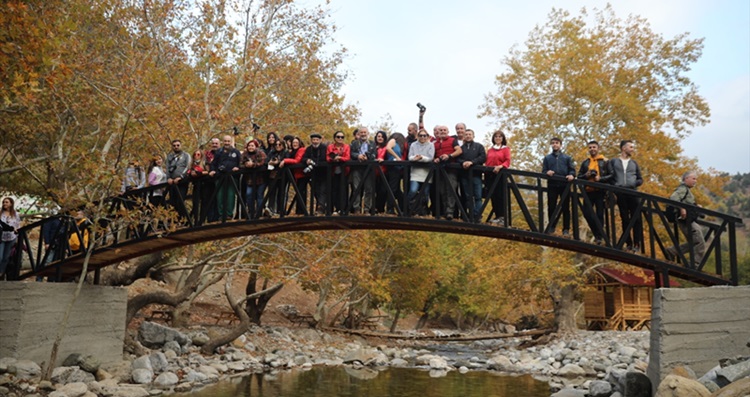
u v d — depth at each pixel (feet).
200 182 44.50
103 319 50.21
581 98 96.22
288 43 66.23
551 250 92.07
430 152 38.42
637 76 97.76
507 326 184.03
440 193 38.70
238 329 66.03
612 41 98.73
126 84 51.31
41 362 43.73
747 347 31.89
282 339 82.69
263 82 63.67
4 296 43.09
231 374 56.95
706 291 32.81
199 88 64.69
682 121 98.53
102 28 56.34
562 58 96.22
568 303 98.37
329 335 97.35
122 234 49.57
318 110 70.79
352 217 38.34
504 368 69.36
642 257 35.40
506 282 98.94
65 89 52.01
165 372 50.06
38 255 48.03
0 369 40.14
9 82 37.83
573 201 36.58
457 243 158.81
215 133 60.08
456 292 161.58
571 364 66.13
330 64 69.46
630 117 93.09
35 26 36.76
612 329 115.65
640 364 58.59
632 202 37.78
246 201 43.39
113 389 42.55
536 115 97.14
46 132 57.98
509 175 37.96
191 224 43.91
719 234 35.24
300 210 41.73
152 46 57.77
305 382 53.72
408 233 108.99
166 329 61.72
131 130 53.62
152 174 48.49
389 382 55.98
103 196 42.73
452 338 106.01
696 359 32.19
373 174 39.32
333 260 71.20
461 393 49.62
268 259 66.33
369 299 121.39
